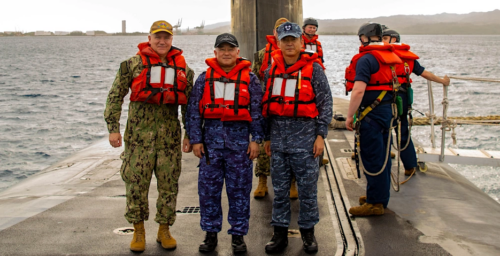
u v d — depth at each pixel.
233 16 7.05
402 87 5.14
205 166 3.71
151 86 3.62
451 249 3.76
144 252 3.75
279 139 3.71
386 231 4.14
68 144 14.12
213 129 3.68
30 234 4.13
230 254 3.73
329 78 34.75
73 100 24.36
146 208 3.76
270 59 4.91
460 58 72.44
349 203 4.88
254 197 5.16
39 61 65.31
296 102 3.60
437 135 13.73
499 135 13.79
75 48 129.50
